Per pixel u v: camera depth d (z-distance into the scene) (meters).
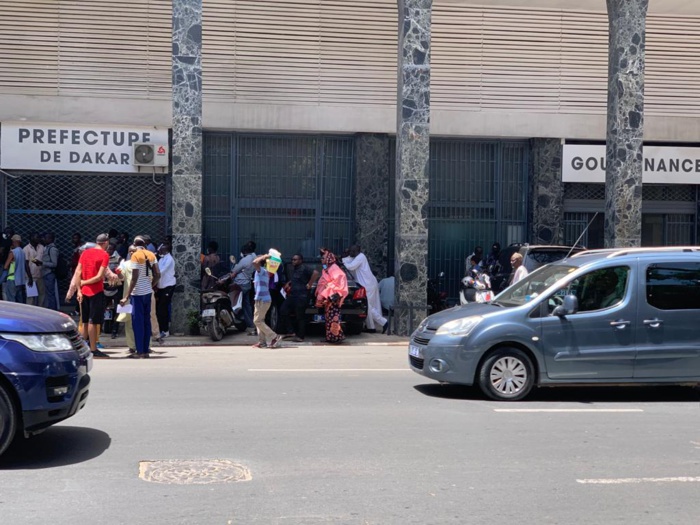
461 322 9.40
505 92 20.05
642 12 16.92
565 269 9.88
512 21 19.97
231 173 19.50
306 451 6.91
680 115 20.72
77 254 16.81
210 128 19.11
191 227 15.83
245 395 9.52
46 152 18.33
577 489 5.97
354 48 19.48
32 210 18.64
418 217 16.31
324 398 9.39
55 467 6.36
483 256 20.47
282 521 5.16
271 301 15.92
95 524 5.06
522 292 10.16
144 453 6.79
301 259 15.38
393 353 14.03
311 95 19.38
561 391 10.26
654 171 20.67
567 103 20.27
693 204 21.34
